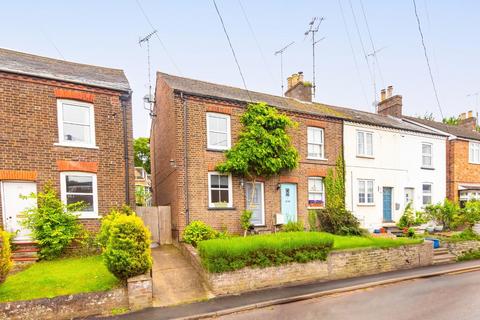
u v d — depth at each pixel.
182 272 9.95
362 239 13.45
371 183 19.19
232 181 14.31
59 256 10.65
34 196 10.23
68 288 7.65
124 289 7.64
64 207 10.75
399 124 21.47
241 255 8.96
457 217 18.03
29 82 10.76
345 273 10.62
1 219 10.23
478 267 12.42
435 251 13.93
